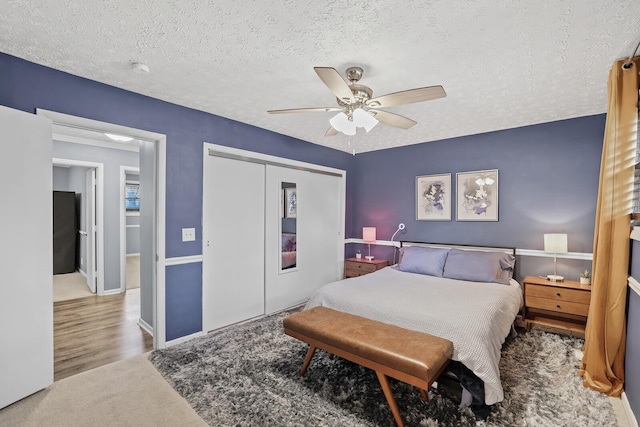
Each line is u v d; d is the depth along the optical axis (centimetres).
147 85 249
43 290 215
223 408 195
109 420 185
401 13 157
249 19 164
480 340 195
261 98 277
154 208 286
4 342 195
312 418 185
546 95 263
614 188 203
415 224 445
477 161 390
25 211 205
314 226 447
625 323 205
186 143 299
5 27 171
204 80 240
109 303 421
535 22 163
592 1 146
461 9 153
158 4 152
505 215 370
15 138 199
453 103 282
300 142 419
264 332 319
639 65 193
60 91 225
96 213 464
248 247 360
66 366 251
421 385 168
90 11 157
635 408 176
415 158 444
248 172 359
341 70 219
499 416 186
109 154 459
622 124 199
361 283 315
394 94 191
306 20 164
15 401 200
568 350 275
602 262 209
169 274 290
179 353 272
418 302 249
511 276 345
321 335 214
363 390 214
